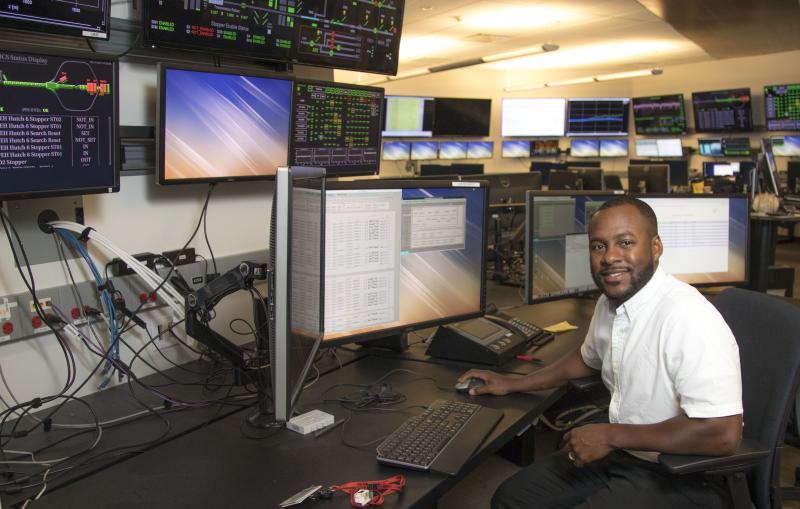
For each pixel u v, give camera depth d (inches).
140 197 76.4
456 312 78.3
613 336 61.8
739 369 54.6
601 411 101.5
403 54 358.9
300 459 52.6
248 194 90.4
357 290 68.8
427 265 74.5
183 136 73.8
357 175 100.0
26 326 64.2
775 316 61.8
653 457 59.4
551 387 68.7
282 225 43.6
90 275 70.6
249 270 58.4
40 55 56.4
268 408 60.2
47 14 60.5
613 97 455.5
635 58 389.7
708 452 52.4
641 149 452.8
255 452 54.1
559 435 112.1
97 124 62.7
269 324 47.9
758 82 397.1
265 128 82.7
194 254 82.0
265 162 83.9
